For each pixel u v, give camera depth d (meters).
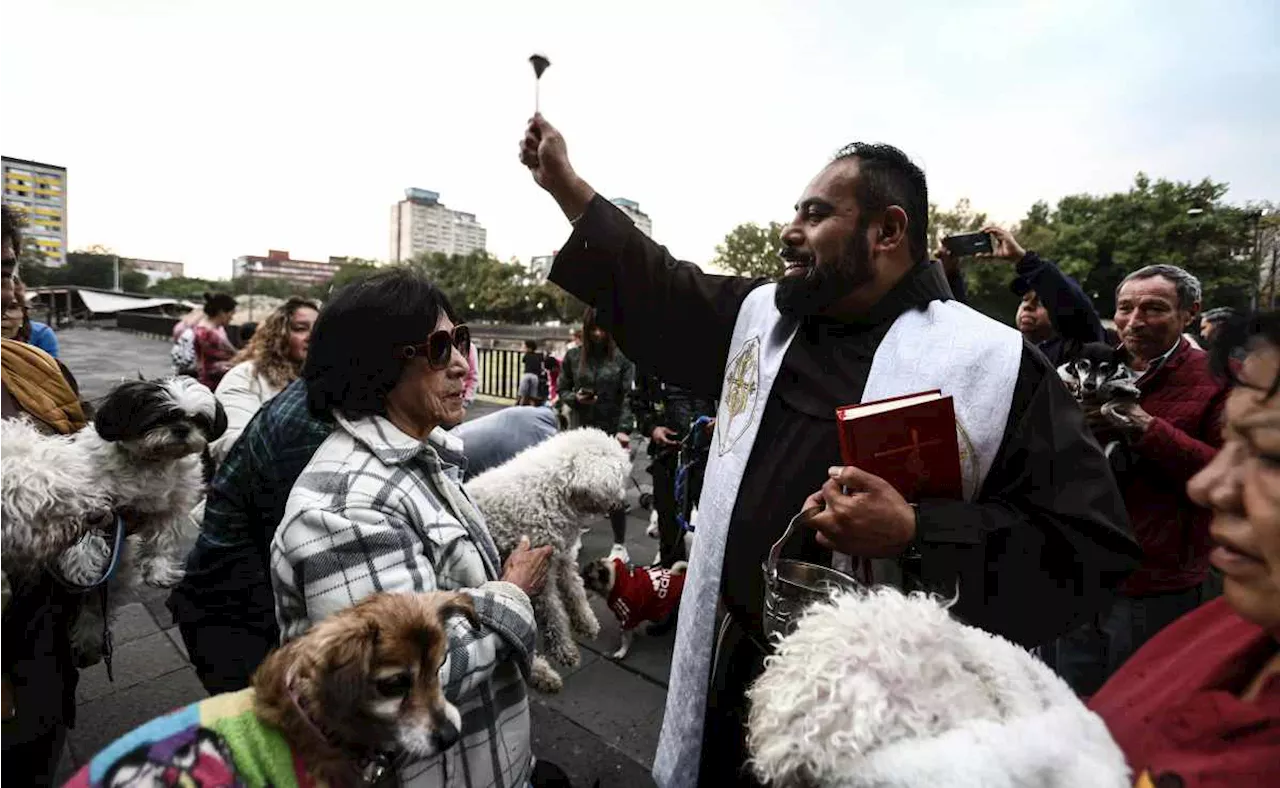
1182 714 0.76
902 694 0.71
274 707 0.88
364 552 1.09
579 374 5.54
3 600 1.40
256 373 3.08
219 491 1.66
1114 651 2.37
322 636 0.89
